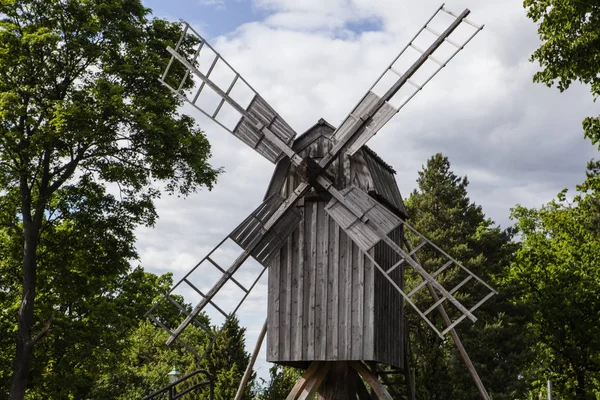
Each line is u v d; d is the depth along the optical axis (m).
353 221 18.05
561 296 41.00
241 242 18.97
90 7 28.80
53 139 27.34
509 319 41.38
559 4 23.52
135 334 53.25
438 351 29.80
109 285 31.55
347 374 18.83
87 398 35.25
